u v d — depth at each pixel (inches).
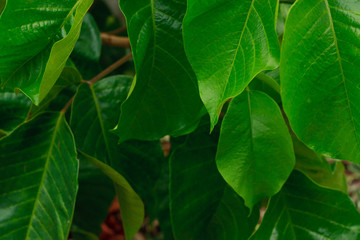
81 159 29.6
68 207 19.7
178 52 19.5
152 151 22.8
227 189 21.9
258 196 20.0
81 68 23.8
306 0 17.0
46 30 17.9
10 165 20.2
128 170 22.7
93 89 22.0
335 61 17.4
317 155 22.6
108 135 22.1
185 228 21.6
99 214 32.0
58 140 20.6
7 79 17.8
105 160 22.1
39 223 19.9
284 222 21.1
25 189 20.1
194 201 21.6
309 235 20.9
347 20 17.3
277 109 19.1
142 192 23.1
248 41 17.0
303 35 17.2
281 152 19.6
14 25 17.6
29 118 21.2
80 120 21.5
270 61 16.8
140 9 18.7
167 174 28.0
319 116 17.6
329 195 21.1
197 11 16.9
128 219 22.1
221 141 19.4
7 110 22.1
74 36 17.2
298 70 17.2
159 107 20.2
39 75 17.8
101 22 39.3
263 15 16.9
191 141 21.6
